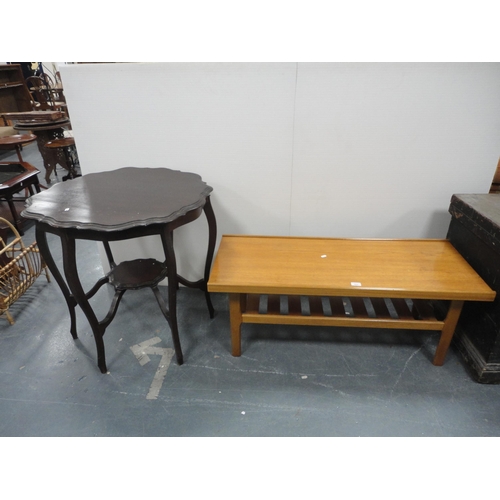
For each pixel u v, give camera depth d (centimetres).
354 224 216
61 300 231
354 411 155
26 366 180
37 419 153
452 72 174
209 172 207
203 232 226
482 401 158
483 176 198
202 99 188
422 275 163
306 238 197
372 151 195
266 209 215
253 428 148
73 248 146
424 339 194
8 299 210
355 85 180
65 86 189
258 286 156
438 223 212
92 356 187
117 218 139
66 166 413
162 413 155
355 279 160
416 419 151
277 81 181
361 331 201
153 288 182
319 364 179
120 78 186
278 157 199
